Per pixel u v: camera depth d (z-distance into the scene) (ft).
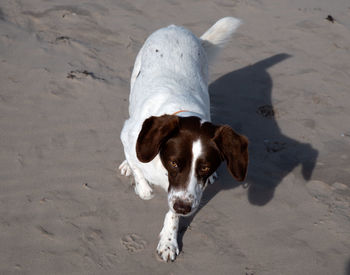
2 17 9.93
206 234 6.52
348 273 6.21
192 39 7.32
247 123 7.95
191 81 6.84
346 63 9.43
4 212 6.57
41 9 10.41
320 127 7.93
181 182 5.76
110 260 6.23
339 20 11.09
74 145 7.39
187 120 5.85
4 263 6.13
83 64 8.73
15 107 7.83
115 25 10.14
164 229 6.38
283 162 7.38
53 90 8.16
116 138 7.54
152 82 6.74
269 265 6.26
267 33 10.41
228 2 11.66
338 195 6.97
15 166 7.06
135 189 6.90
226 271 6.20
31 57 8.74
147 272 6.15
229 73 8.92
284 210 6.81
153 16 10.73
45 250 6.27
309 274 6.19
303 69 9.15
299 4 11.84
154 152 5.79
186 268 6.21
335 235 6.55
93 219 6.59
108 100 8.09
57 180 6.96
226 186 7.06
